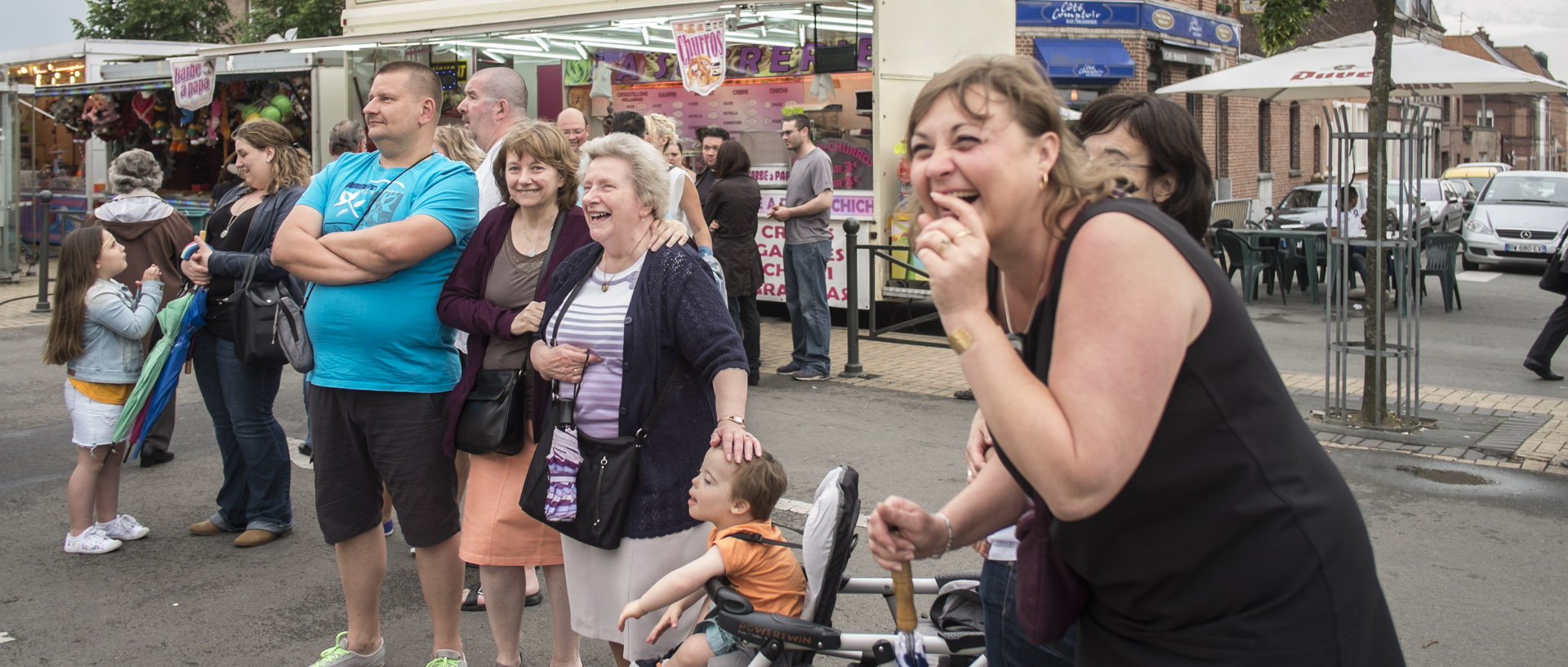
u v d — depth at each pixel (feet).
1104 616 6.08
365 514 12.05
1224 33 74.64
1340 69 30.71
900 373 29.40
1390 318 40.45
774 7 32.50
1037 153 5.47
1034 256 5.69
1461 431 23.15
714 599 8.96
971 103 5.39
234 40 88.17
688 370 10.31
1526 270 57.77
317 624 13.92
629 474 10.00
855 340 28.96
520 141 11.24
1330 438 22.65
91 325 15.98
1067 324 5.27
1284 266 44.55
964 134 5.41
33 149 59.57
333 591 14.99
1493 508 18.22
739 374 10.05
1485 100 182.60
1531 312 42.32
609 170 10.09
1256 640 5.51
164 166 52.85
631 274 10.30
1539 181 59.26
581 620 10.55
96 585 15.11
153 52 57.72
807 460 20.95
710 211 26.73
